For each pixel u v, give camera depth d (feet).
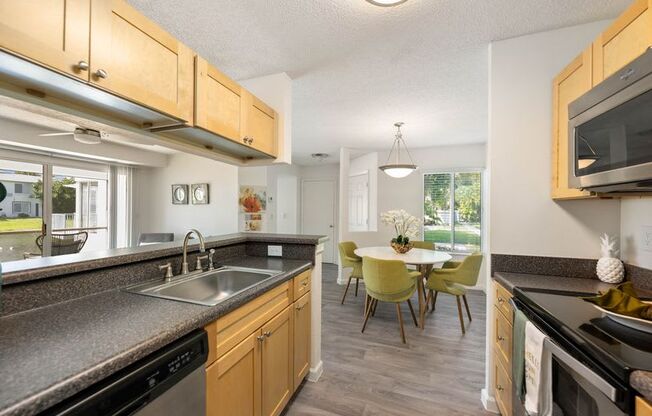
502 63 5.92
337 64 6.87
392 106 9.68
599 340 2.91
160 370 2.72
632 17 3.66
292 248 7.31
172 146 5.38
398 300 8.93
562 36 5.57
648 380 2.23
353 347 8.43
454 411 5.78
